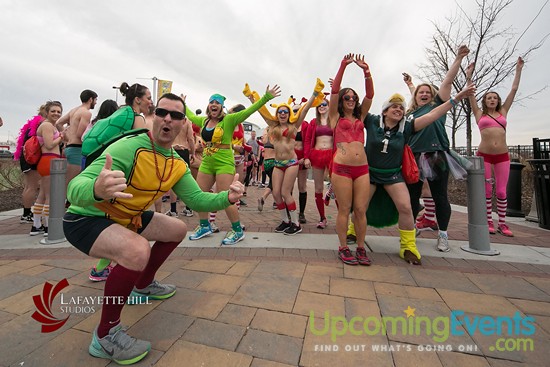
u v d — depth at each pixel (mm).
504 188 4094
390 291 2299
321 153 4273
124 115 2236
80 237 1604
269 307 2039
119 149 1584
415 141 3371
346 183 2871
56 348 1591
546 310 2014
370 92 2893
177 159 1908
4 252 3219
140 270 1558
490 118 4266
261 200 5824
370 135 3031
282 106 4051
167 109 1664
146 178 1683
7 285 2367
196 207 1990
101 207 1603
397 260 3033
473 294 2250
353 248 3445
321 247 3455
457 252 3287
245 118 3539
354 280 2500
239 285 2385
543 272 2705
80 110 3998
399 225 3078
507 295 2236
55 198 3594
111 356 1473
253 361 1495
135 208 1722
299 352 1568
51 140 3932
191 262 2908
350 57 2816
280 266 2807
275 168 4125
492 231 4109
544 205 4391
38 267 2758
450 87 3254
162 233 1989
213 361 1493
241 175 5992
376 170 3045
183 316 1917
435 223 4340
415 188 3516
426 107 3434
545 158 4520
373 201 3400
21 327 1785
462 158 3291
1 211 5949
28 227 4457
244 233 4082
